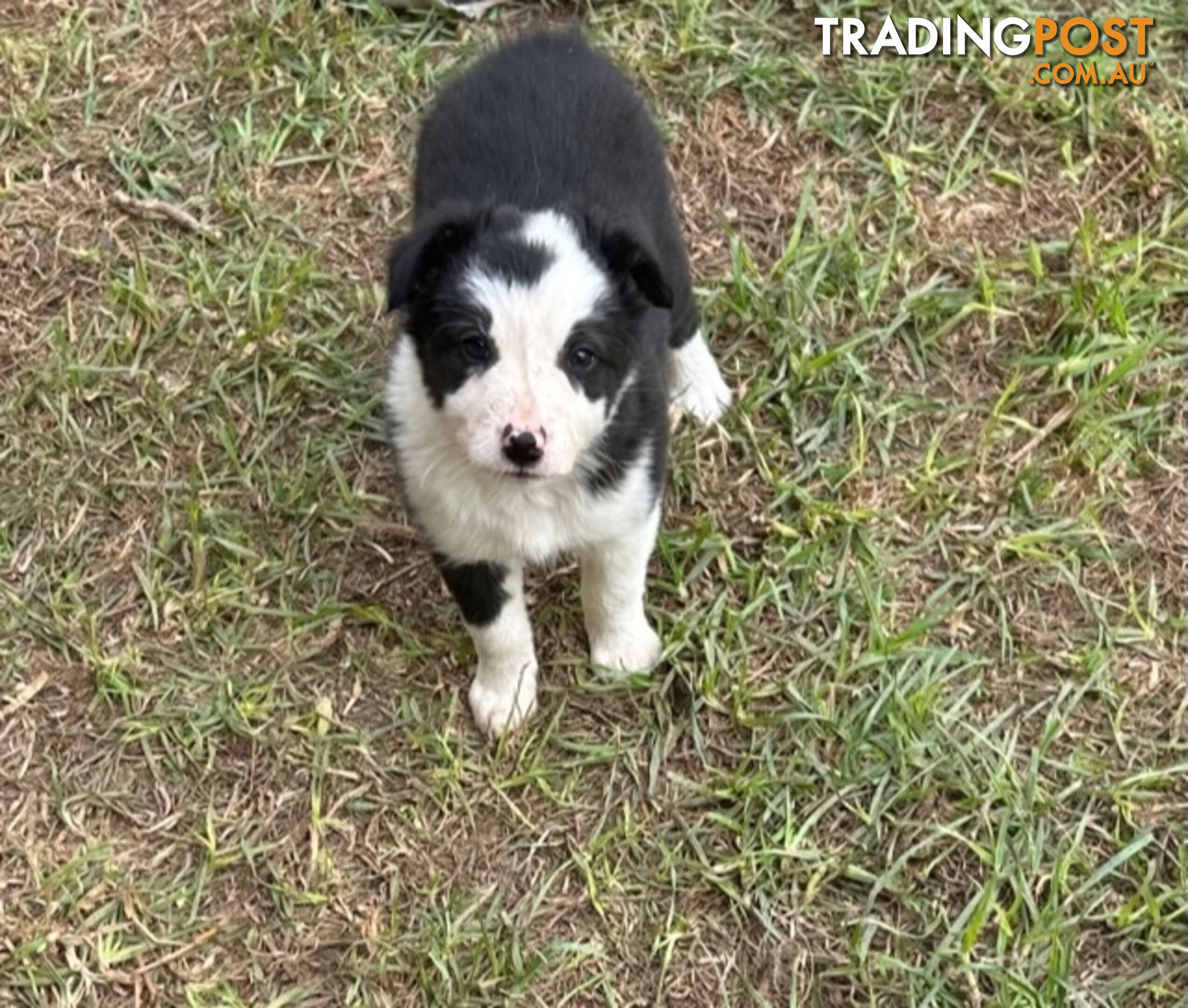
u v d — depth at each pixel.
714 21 1.31
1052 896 0.93
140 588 1.06
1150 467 1.10
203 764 1.00
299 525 1.08
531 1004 0.92
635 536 0.96
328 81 1.28
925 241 1.20
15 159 1.24
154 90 1.28
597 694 1.02
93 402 1.12
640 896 0.95
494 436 0.83
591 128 1.01
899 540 1.07
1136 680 1.02
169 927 0.94
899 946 0.93
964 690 1.01
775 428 1.12
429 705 1.02
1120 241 1.21
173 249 1.20
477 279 0.86
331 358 1.14
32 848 0.97
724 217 1.22
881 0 1.32
